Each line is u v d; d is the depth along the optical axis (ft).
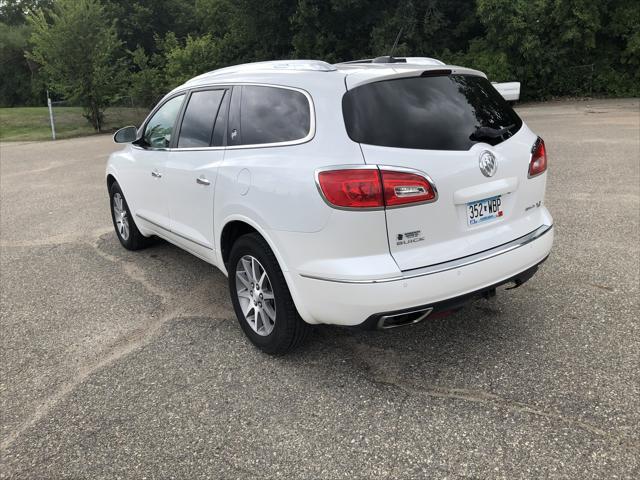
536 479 8.00
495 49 83.61
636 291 13.87
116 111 96.99
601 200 22.59
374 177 9.10
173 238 15.33
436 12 86.48
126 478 8.54
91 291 16.11
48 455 9.13
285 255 10.30
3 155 57.52
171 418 9.91
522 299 13.84
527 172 11.18
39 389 11.09
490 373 10.70
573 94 83.41
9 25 195.11
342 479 8.25
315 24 90.94
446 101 10.33
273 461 8.71
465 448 8.71
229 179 11.60
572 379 10.32
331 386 10.61
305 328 11.11
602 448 8.52
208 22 119.03
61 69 84.12
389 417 9.57
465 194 9.91
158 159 15.16
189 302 14.97
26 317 14.53
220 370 11.41
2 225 24.85
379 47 87.40
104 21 88.02
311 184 9.57
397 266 9.32
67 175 39.68
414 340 12.16
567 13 78.13
